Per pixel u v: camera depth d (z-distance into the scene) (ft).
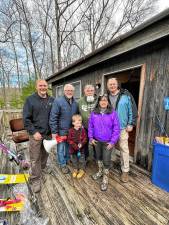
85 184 7.87
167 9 6.10
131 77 12.02
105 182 7.50
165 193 7.13
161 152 7.23
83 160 8.65
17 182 7.30
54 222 5.58
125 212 6.05
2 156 11.48
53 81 25.48
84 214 5.95
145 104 8.96
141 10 43.98
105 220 5.67
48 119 7.72
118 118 7.83
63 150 8.74
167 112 7.74
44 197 6.89
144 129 9.12
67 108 8.23
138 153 9.69
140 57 9.07
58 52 44.16
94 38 47.03
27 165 9.68
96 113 7.38
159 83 8.06
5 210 5.73
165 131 7.88
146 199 6.75
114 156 11.09
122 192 7.22
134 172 8.91
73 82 18.89
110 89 8.14
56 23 42.83
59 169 9.48
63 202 6.59
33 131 7.14
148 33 7.40
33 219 5.59
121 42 9.14
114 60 11.21
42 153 8.32
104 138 7.30
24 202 6.18
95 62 12.16
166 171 7.15
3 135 16.51
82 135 8.14
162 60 7.81
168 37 7.43
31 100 7.10
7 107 43.47
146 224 5.51
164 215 5.90
